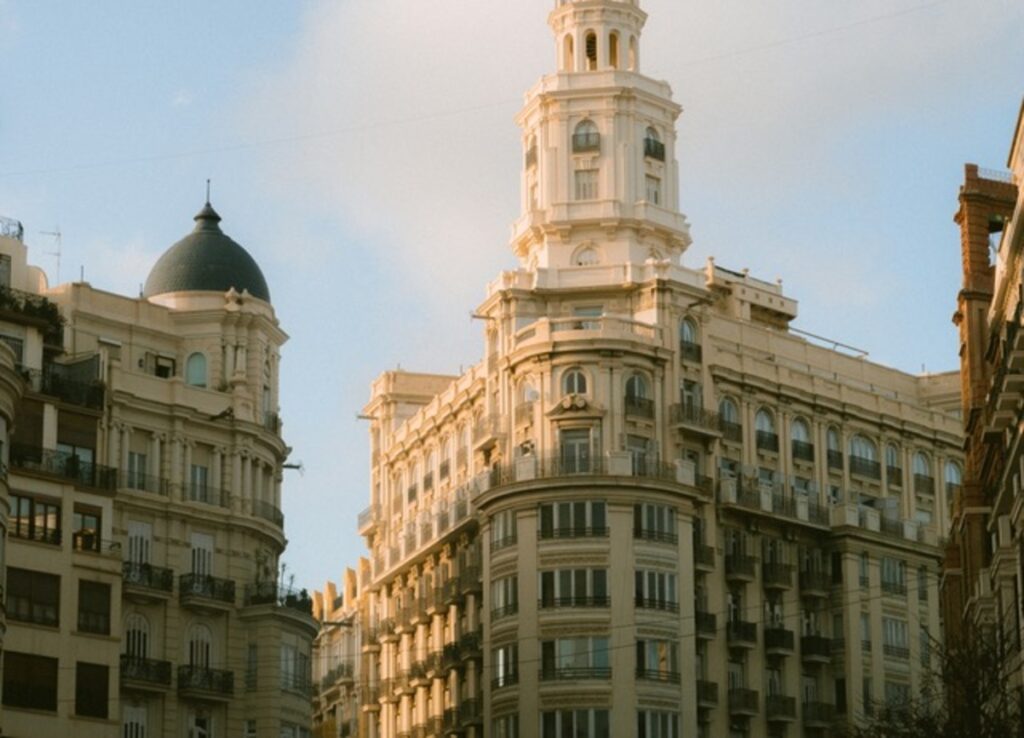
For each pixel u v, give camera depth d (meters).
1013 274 88.44
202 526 109.19
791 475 134.25
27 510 96.25
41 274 110.25
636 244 134.00
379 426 151.00
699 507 127.25
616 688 120.00
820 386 137.62
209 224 120.06
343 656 157.62
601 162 135.25
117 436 106.31
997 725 81.06
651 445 126.38
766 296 143.38
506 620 123.69
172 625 105.94
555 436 126.19
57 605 96.25
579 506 123.06
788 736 128.88
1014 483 89.88
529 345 128.00
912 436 142.75
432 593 137.50
